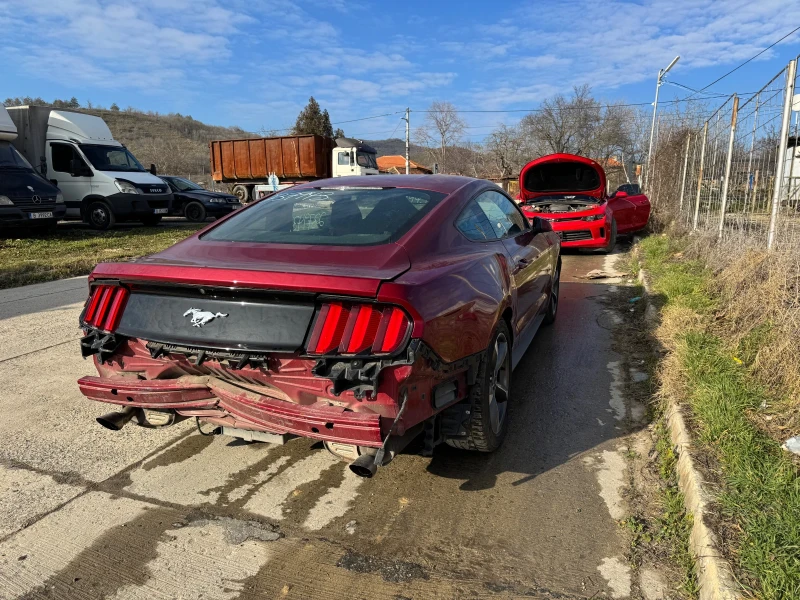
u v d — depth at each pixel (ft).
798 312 12.32
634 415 12.28
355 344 7.30
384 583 7.57
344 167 88.38
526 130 172.04
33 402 13.41
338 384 7.43
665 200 44.75
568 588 7.37
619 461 10.43
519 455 10.76
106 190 50.60
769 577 6.39
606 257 34.22
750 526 7.24
